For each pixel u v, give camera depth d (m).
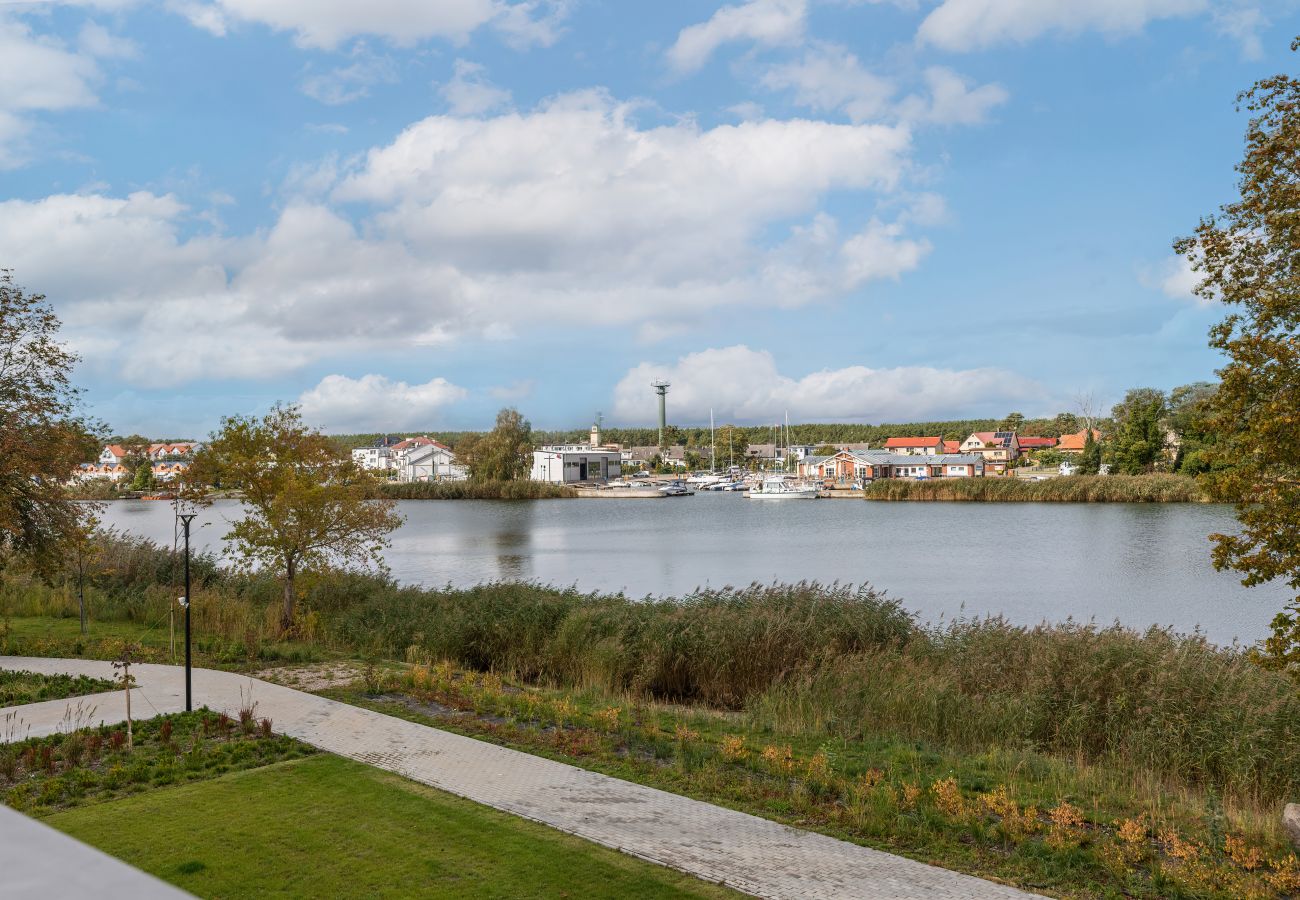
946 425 196.62
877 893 7.80
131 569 27.08
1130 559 44.81
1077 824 9.48
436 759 11.41
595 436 190.25
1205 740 11.83
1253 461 8.88
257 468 21.56
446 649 19.22
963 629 18.19
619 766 11.30
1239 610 30.81
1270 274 8.78
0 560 21.38
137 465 125.19
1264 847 8.90
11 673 16.23
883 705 13.78
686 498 115.44
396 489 110.00
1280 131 8.62
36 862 0.74
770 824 9.41
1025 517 71.81
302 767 10.96
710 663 16.83
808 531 64.19
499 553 50.88
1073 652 14.74
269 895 7.52
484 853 8.41
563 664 18.05
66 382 20.69
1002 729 13.03
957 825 9.27
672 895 7.65
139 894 0.67
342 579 24.72
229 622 22.00
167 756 11.15
